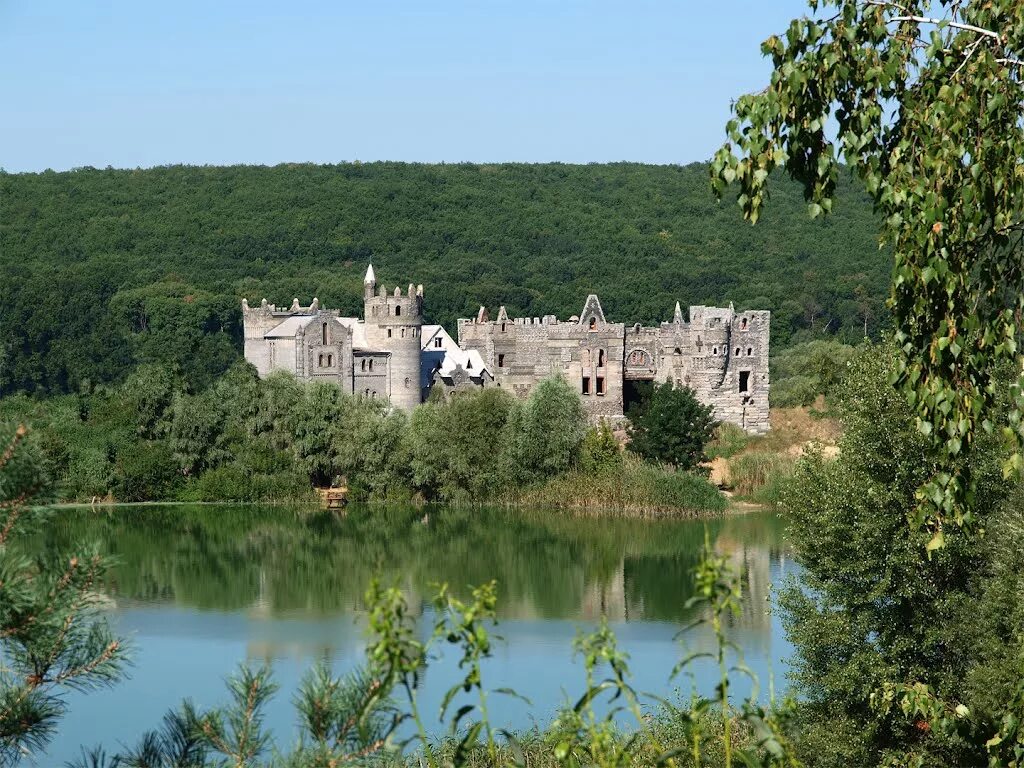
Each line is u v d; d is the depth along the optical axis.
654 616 102.31
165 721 23.77
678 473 157.50
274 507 159.50
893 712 54.78
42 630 21.00
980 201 25.48
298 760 21.47
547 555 128.50
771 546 130.25
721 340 194.38
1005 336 26.25
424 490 165.12
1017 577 48.19
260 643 93.06
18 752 21.95
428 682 81.38
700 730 22.84
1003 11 25.77
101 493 162.75
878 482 58.94
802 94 26.14
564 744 22.81
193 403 167.88
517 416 164.25
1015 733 32.22
